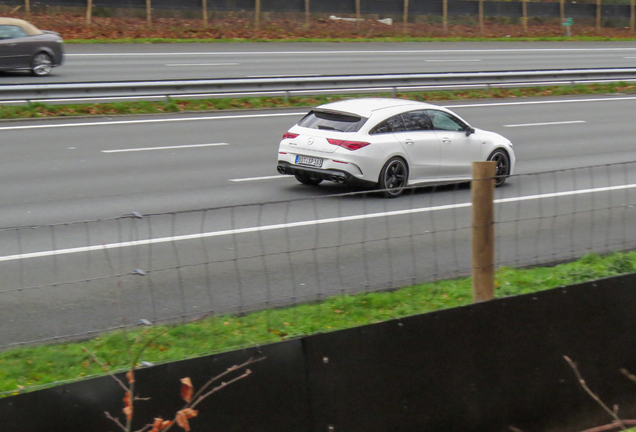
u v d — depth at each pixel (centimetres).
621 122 2875
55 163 1919
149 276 1077
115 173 1830
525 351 675
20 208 1484
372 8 5453
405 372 615
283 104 2973
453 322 636
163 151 2114
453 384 639
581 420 714
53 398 490
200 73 3381
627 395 737
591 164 2086
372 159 1605
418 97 3222
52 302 959
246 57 4028
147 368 514
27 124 2400
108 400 506
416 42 5156
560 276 1033
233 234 1107
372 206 1555
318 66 3803
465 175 1770
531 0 6066
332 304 920
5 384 679
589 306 708
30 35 3077
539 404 688
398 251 1227
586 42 5662
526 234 1349
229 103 2889
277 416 560
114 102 2731
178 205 1535
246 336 805
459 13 5728
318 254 1204
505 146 1830
